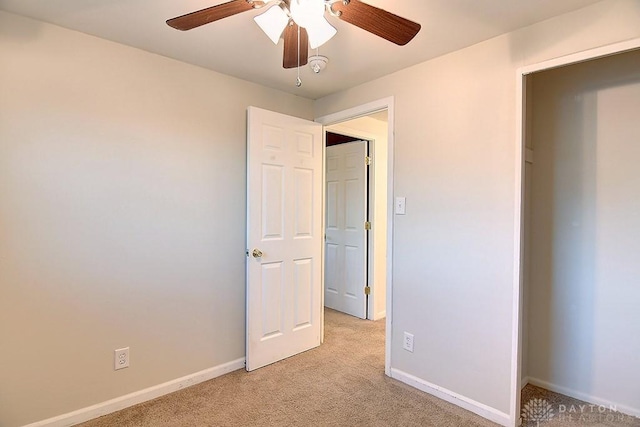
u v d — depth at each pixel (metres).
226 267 2.62
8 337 1.81
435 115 2.31
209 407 2.16
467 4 1.70
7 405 1.82
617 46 1.65
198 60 2.36
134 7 1.75
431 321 2.34
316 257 3.09
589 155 2.24
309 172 3.02
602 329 2.20
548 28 1.84
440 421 2.03
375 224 3.88
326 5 1.36
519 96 1.95
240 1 1.36
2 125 1.78
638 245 2.07
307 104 3.14
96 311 2.06
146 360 2.25
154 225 2.27
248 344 2.63
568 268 2.33
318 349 3.07
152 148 2.26
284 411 2.12
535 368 2.49
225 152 2.60
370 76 2.62
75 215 1.99
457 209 2.21
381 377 2.56
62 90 1.94
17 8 1.76
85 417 2.02
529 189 2.45
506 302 1.99
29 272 1.86
